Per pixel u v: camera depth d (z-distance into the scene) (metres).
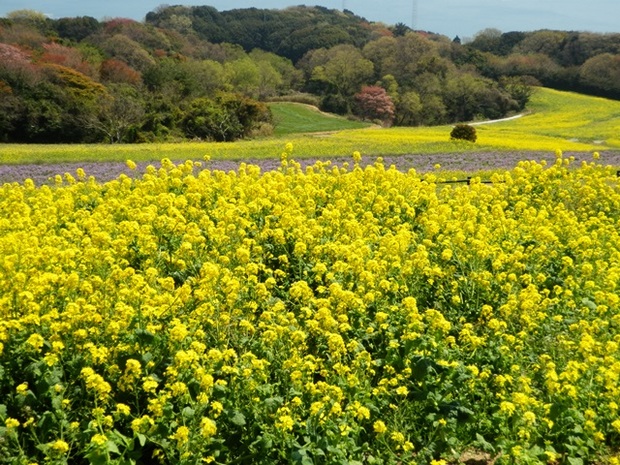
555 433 6.22
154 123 60.16
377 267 8.56
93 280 7.30
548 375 6.43
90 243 8.78
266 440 5.53
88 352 6.04
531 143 45.38
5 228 9.95
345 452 5.52
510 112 100.00
